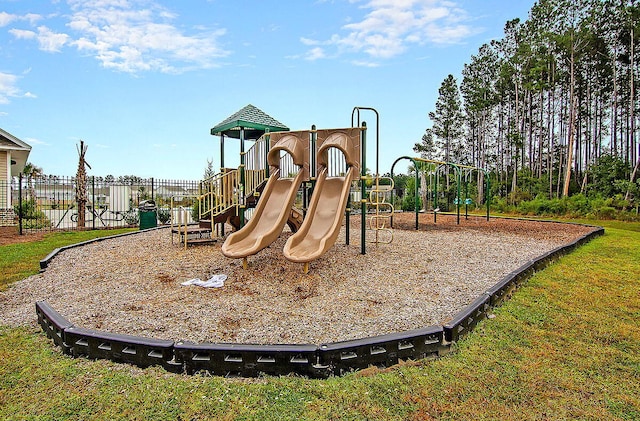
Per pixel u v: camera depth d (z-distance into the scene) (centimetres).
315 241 557
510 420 210
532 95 3222
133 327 343
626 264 613
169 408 223
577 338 324
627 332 337
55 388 247
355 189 970
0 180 1550
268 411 220
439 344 294
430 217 1563
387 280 483
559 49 2630
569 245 718
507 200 2358
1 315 396
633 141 2392
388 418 213
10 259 702
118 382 253
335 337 316
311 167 654
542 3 2672
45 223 1592
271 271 527
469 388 243
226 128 866
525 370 267
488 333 332
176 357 268
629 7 2289
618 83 2833
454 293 432
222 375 263
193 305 402
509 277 454
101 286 481
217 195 818
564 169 3095
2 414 218
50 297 446
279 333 326
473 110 3516
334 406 224
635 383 252
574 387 246
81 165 1396
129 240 848
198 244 757
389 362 276
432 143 3828
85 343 292
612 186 2030
